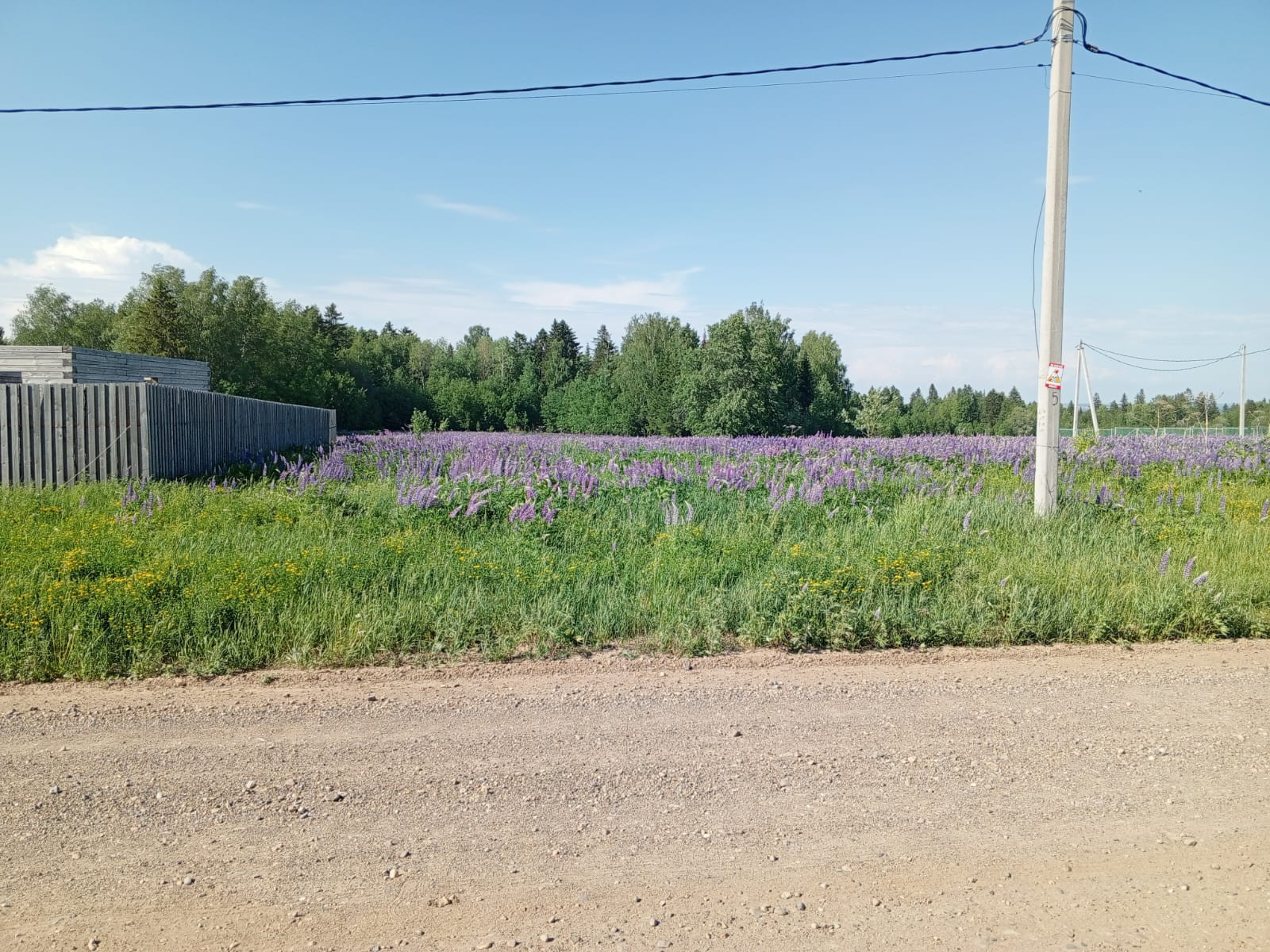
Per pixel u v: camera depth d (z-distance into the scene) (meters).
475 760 4.38
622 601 7.34
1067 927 2.94
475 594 7.34
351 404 72.00
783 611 7.09
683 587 7.75
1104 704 5.35
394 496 12.74
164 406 14.72
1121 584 8.16
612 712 5.15
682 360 65.88
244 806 3.83
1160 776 4.23
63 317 72.62
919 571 8.09
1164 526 11.14
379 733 4.76
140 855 3.39
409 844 3.50
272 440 21.77
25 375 22.91
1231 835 3.61
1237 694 5.57
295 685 5.75
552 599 7.30
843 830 3.64
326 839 3.53
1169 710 5.24
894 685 5.74
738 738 4.71
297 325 74.69
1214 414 110.12
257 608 6.75
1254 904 3.08
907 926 2.94
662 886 3.20
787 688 5.66
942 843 3.53
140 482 13.48
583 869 3.31
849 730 4.85
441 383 85.62
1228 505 13.73
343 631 6.59
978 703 5.36
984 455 19.98
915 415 112.19
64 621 6.31
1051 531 10.36
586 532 10.34
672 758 4.42
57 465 13.73
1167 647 6.89
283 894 3.11
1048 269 11.25
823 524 11.08
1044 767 4.32
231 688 5.66
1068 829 3.66
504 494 11.70
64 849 3.43
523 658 6.43
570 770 4.25
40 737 4.69
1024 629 7.11
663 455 20.25
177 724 4.91
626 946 2.81
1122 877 3.27
